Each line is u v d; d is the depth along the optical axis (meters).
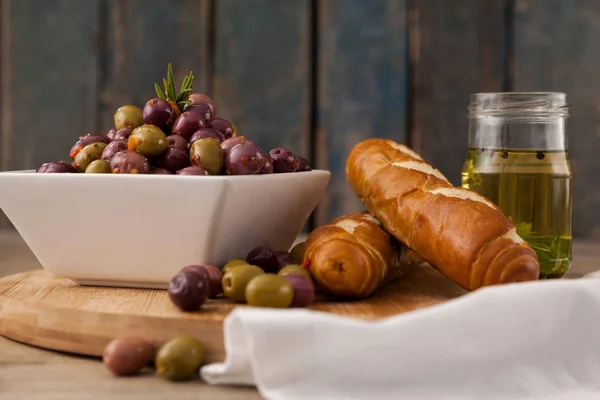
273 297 0.57
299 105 0.99
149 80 1.00
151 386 0.52
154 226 0.60
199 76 0.99
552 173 0.67
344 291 0.60
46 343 0.57
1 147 1.03
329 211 0.99
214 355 0.54
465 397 0.51
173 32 0.99
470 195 0.62
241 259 0.63
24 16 1.01
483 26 0.96
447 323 0.51
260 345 0.50
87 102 1.01
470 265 0.59
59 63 1.01
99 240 0.61
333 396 0.50
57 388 0.51
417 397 0.50
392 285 0.66
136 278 0.62
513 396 0.51
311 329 0.50
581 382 0.53
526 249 0.59
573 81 0.97
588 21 0.96
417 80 0.97
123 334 0.55
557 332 0.53
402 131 0.98
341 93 0.98
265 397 0.50
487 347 0.52
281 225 0.66
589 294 0.53
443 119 0.97
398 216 0.63
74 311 0.56
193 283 0.56
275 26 0.98
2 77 1.02
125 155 0.61
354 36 0.97
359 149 0.70
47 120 1.02
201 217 0.60
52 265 0.63
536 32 0.96
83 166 0.64
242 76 0.99
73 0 1.00
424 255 0.62
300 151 0.99
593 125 0.97
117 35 1.00
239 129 0.99
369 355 0.50
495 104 0.67
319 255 0.60
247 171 0.62
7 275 0.72
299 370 0.50
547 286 0.53
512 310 0.52
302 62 0.98
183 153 0.62
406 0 0.97
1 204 0.62
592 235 0.98
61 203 0.61
